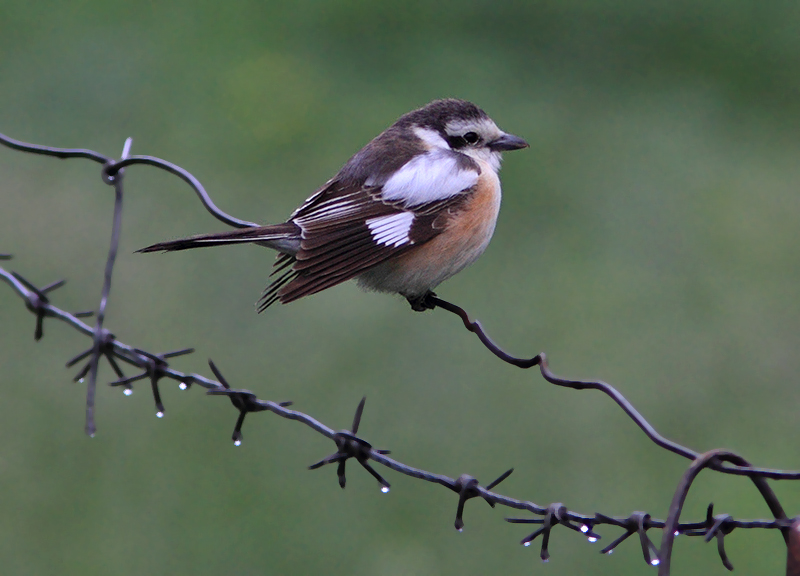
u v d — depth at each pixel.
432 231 8.06
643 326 12.93
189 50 19.03
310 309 12.77
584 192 15.74
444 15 20.42
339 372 11.88
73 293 12.87
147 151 16.22
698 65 19.42
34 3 20.34
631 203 15.48
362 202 8.05
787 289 13.63
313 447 10.91
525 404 11.67
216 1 20.73
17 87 17.69
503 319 12.89
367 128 17.00
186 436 10.89
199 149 16.20
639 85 18.77
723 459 4.58
